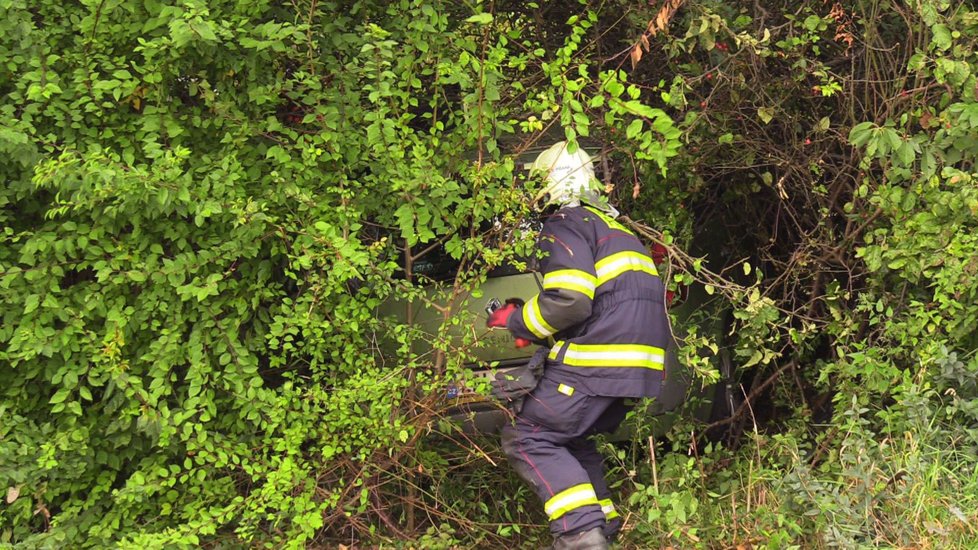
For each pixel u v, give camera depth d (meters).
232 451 3.24
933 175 3.36
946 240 3.32
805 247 4.05
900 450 3.33
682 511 3.08
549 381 3.22
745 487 3.63
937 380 3.41
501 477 3.80
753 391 4.26
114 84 2.93
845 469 3.18
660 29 3.38
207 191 3.06
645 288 3.23
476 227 3.32
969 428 3.34
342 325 3.29
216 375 3.16
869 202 3.67
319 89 3.14
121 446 3.32
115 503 3.20
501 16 3.67
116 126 3.13
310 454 3.41
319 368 3.41
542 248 3.33
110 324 3.07
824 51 4.03
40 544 3.06
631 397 3.16
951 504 3.01
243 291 3.32
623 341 3.16
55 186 3.01
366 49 2.98
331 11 3.25
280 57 3.22
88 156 2.93
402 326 3.30
